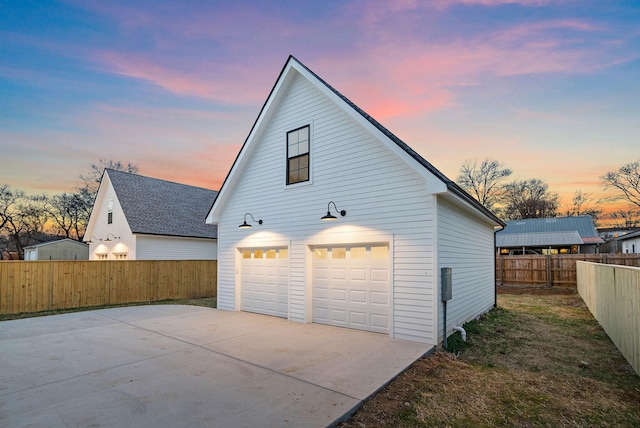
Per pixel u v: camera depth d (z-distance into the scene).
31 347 6.30
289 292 8.82
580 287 13.73
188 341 6.63
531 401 4.06
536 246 25.62
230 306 10.68
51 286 11.51
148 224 18.17
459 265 7.91
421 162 6.39
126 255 18.00
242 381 4.46
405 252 6.76
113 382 4.46
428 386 4.49
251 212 10.09
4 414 3.53
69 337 7.11
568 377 4.91
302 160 8.88
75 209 34.09
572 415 3.71
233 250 10.65
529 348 6.48
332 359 5.40
